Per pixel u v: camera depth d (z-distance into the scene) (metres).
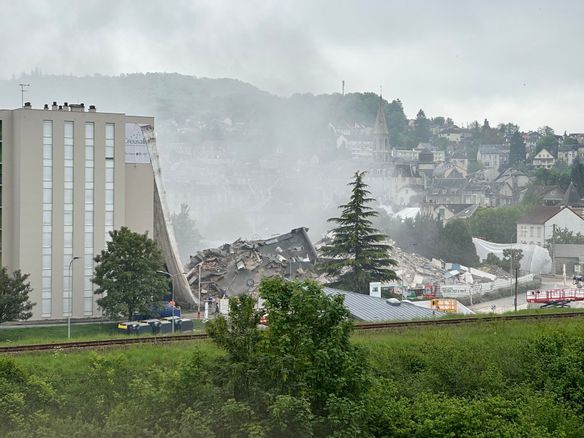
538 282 179.12
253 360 52.41
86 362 63.97
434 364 66.69
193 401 52.94
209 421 51.03
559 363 69.12
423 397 60.62
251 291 131.50
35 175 113.38
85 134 115.94
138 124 121.38
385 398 58.69
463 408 57.81
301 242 153.50
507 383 68.25
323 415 51.78
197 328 105.12
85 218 116.06
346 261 123.81
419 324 82.25
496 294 161.38
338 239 127.31
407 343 72.06
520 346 73.62
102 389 58.69
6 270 109.88
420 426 55.94
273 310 53.16
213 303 122.19
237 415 50.88
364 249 126.25
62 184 114.75
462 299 152.62
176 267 125.62
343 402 50.94
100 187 116.81
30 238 113.12
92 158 116.38
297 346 51.91
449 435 55.66
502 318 87.12
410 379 65.25
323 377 51.88
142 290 105.69
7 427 53.62
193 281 136.75
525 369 70.38
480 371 67.56
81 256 115.69
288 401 49.69
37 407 56.41
